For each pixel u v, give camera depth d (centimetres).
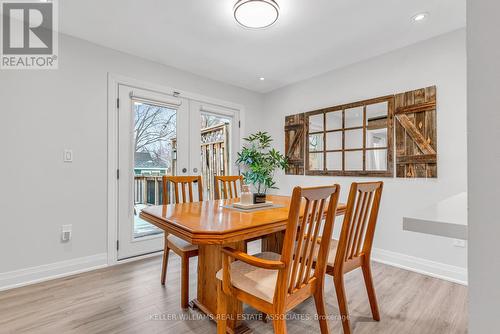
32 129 228
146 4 201
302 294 127
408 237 257
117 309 183
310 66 318
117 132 277
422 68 252
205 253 181
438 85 241
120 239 277
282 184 390
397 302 193
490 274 41
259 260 115
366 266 170
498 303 40
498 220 40
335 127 324
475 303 42
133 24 229
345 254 149
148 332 159
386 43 259
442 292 209
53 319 171
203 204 211
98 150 264
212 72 339
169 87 317
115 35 248
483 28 42
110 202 270
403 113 262
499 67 40
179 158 329
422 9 205
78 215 251
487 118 41
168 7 205
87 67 257
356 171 301
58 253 239
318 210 130
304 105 365
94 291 210
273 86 396
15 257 219
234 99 389
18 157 221
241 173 396
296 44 262
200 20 223
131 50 278
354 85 307
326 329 136
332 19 219
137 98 291
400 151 264
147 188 300
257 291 121
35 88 230
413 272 249
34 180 228
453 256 231
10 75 219
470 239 43
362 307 187
